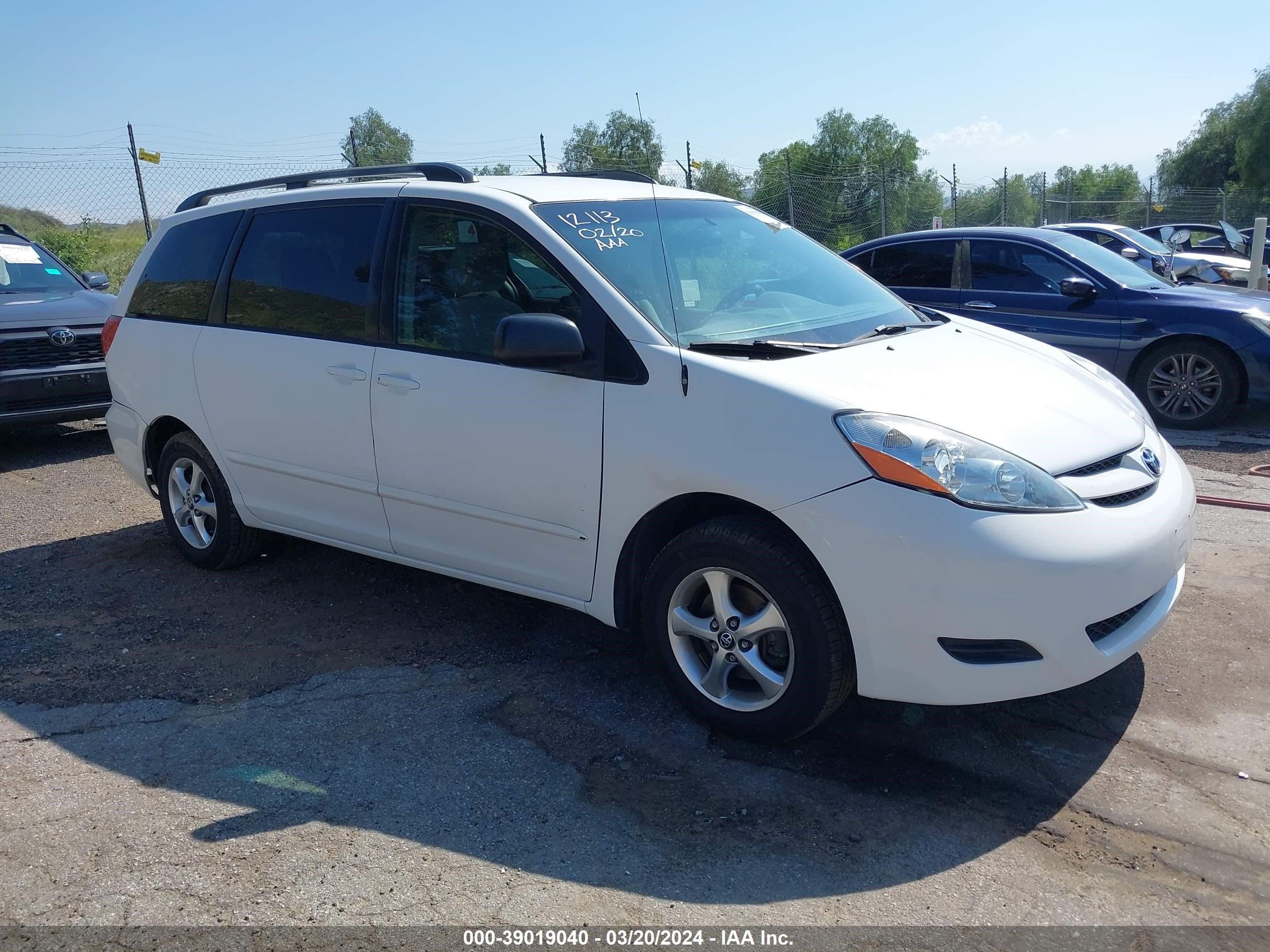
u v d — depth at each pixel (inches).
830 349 134.4
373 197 163.0
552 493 138.0
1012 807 115.0
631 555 134.7
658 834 111.8
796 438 116.8
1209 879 101.7
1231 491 235.6
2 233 352.2
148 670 157.6
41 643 168.7
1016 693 113.2
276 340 171.5
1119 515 117.3
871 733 131.6
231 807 119.0
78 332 303.0
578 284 136.0
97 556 212.5
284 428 171.6
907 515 110.7
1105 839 108.7
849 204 895.7
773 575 119.4
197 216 193.6
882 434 114.0
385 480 158.4
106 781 125.8
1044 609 110.2
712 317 139.7
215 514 193.3
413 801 119.3
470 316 147.3
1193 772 120.2
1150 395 314.3
